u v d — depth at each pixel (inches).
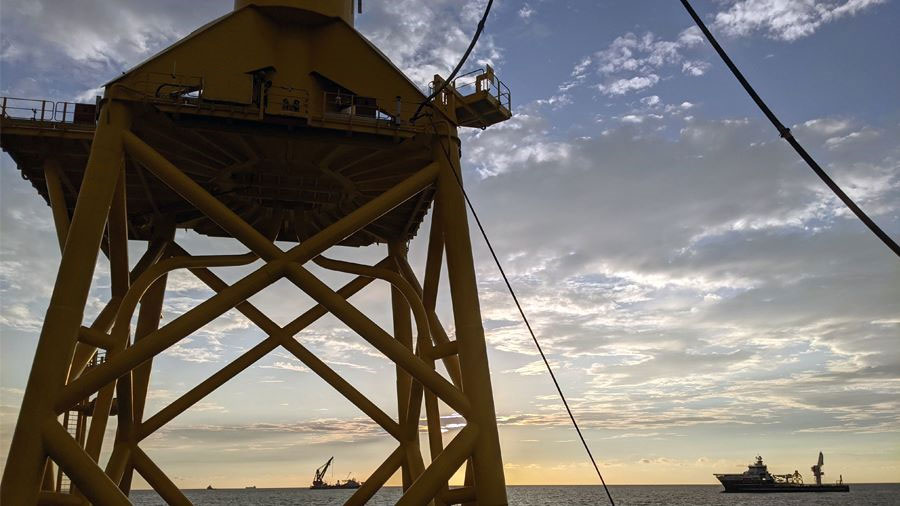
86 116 795.4
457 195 738.2
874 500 6018.7
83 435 1011.3
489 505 621.3
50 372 558.3
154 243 949.8
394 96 781.3
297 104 722.8
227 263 858.8
